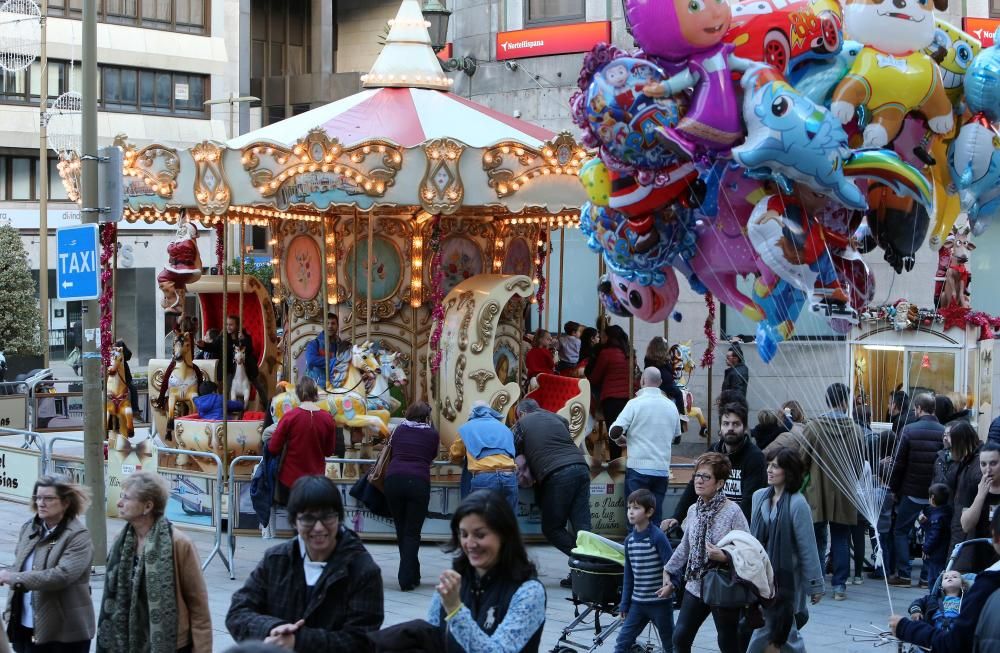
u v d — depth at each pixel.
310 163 16.84
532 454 14.95
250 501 17.27
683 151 13.07
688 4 12.71
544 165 17.02
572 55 26.41
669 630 10.66
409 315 19.27
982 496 10.76
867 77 13.73
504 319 19.27
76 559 8.98
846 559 14.52
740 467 12.71
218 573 15.34
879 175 13.74
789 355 21.75
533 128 19.80
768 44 13.17
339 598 7.08
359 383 17.64
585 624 12.93
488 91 27.50
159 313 52.16
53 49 48.66
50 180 49.97
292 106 61.94
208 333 21.08
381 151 16.78
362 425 17.36
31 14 42.50
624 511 17.34
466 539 6.78
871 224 15.57
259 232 52.88
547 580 15.20
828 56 13.67
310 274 19.61
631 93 13.10
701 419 21.45
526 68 26.98
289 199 17.12
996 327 20.69
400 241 19.08
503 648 6.55
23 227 49.06
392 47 19.97
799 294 14.29
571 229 26.84
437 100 19.36
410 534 14.41
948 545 12.69
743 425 12.68
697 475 10.45
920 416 15.15
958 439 12.46
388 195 16.89
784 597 10.25
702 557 10.34
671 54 13.11
